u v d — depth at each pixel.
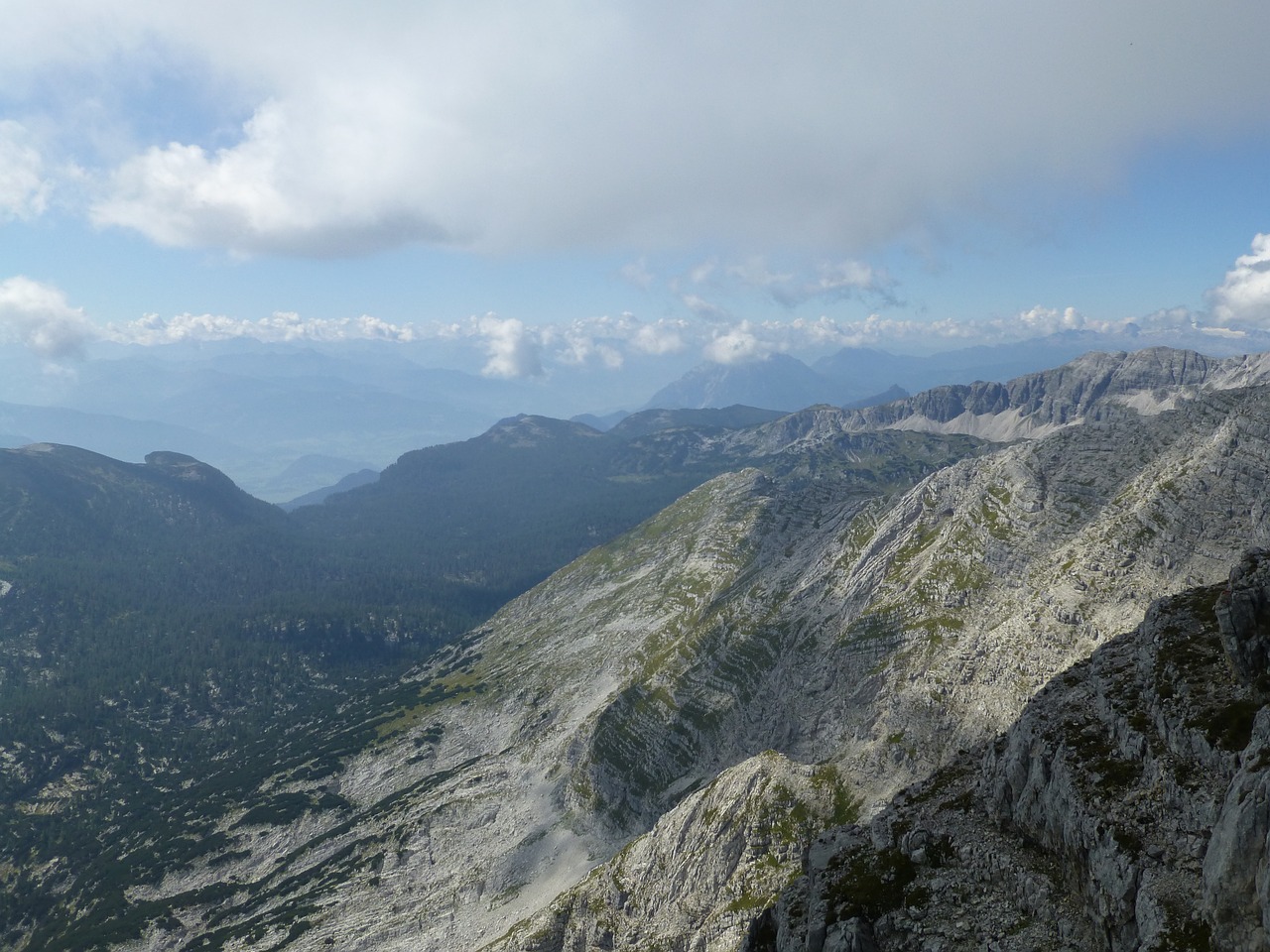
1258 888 33.69
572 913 135.50
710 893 117.00
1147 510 158.38
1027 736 56.41
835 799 123.19
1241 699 45.56
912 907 49.66
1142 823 43.12
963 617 174.88
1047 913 45.16
